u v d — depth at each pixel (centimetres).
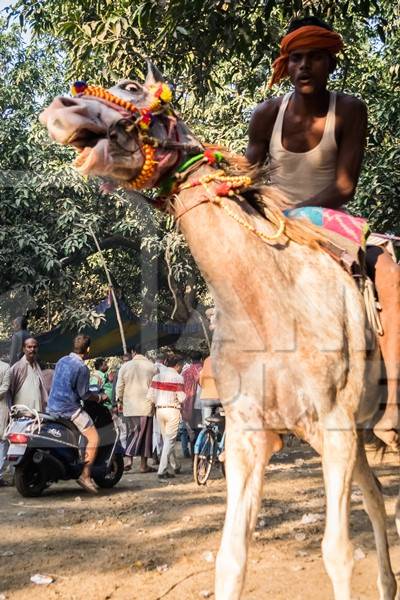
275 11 1087
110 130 313
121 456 982
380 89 1425
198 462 1035
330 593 522
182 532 725
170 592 541
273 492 923
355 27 1359
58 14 1131
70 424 590
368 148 1361
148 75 348
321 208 388
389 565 448
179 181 338
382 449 454
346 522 340
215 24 879
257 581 551
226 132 1539
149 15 873
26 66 1509
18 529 747
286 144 418
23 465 904
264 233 346
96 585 559
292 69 408
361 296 370
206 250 338
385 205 1246
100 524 769
